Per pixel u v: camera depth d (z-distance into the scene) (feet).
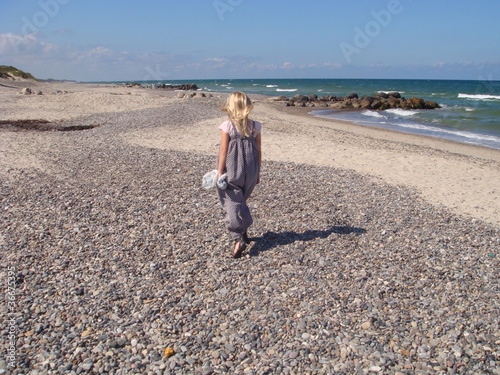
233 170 14.43
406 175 30.71
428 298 12.66
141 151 34.71
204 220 18.84
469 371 9.47
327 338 10.70
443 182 28.99
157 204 20.85
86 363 9.69
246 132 14.24
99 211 19.74
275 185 25.29
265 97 138.00
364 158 36.42
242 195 15.02
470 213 22.09
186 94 111.65
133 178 25.76
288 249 15.99
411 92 190.70
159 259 15.07
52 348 10.23
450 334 10.82
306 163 33.47
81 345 10.36
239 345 10.44
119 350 10.21
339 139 47.55
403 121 77.46
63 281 13.42
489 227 19.56
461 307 12.13
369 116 87.20
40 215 19.16
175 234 17.30
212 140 42.11
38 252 15.43
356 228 18.53
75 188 23.44
